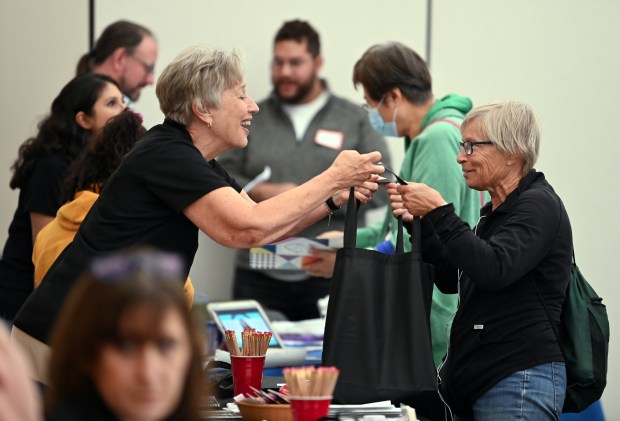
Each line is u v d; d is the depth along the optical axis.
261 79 10.91
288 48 10.50
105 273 2.80
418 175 6.94
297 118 10.62
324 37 10.98
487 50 11.27
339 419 4.32
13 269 7.50
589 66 11.35
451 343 5.61
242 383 5.23
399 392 4.98
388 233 8.22
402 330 5.09
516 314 5.36
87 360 2.79
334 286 5.18
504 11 11.27
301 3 10.98
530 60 11.31
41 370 5.16
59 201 7.37
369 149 10.66
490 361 5.38
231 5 10.90
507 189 5.55
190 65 5.22
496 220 5.52
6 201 10.57
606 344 5.59
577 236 11.43
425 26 11.17
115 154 6.26
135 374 2.76
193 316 2.88
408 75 7.34
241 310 7.59
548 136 11.36
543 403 5.29
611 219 11.45
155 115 10.80
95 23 10.69
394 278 5.18
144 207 5.15
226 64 5.26
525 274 5.35
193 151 5.18
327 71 10.94
